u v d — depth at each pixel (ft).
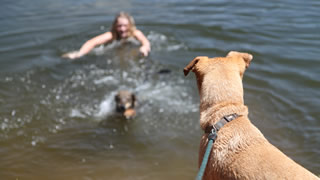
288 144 15.89
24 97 20.86
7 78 22.81
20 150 16.44
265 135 16.51
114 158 16.02
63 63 25.23
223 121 10.03
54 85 22.36
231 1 38.01
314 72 22.02
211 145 9.49
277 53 24.71
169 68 24.57
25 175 14.76
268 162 8.63
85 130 18.20
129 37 28.91
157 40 28.81
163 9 36.42
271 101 19.35
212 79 10.89
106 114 19.69
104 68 24.79
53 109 19.86
